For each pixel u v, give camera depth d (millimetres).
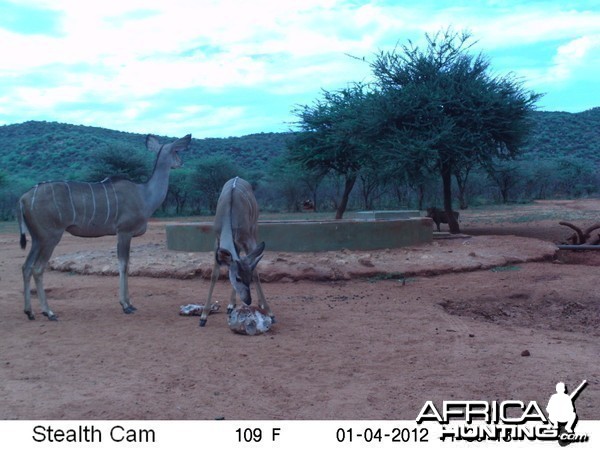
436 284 12977
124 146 51688
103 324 9812
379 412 6055
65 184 10305
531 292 11836
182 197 53500
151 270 14484
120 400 6348
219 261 9242
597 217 32062
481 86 22859
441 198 52156
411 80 23797
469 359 7734
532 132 24344
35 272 10203
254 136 110000
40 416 5945
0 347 8469
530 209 43906
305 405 6246
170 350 8258
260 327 9078
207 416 5957
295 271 13508
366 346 8406
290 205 53438
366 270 13750
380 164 23484
